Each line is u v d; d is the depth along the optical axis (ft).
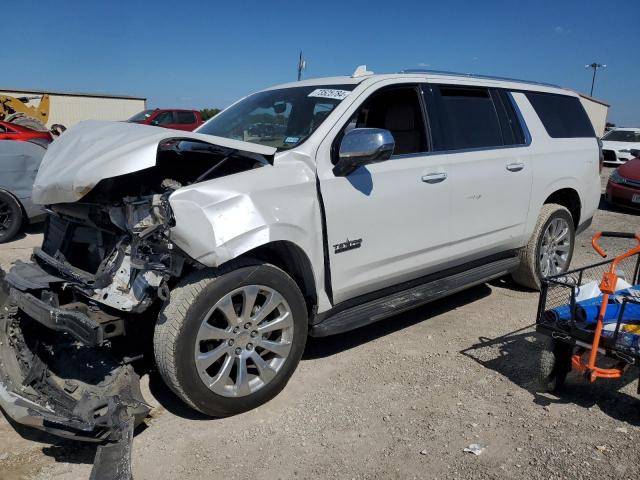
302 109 12.76
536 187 16.30
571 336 10.59
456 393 11.44
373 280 12.42
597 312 10.41
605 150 60.85
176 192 9.46
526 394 11.40
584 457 9.27
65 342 11.35
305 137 11.70
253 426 10.32
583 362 11.27
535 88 17.40
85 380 10.35
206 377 9.93
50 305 9.68
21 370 10.21
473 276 14.97
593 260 22.48
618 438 9.82
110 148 10.13
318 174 11.18
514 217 15.81
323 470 9.07
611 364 12.17
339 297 11.88
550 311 11.04
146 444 9.82
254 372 11.05
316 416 10.62
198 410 10.13
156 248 9.56
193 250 9.29
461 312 16.20
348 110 12.13
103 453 8.42
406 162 12.80
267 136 12.71
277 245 10.79
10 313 10.78
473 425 10.27
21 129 37.37
